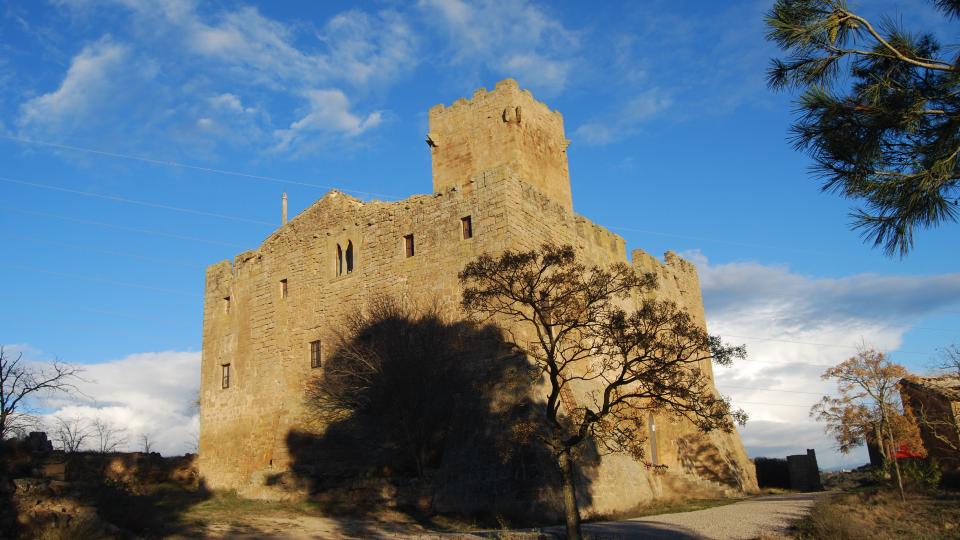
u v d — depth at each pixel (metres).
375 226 38.56
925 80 11.16
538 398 29.83
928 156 10.77
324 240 40.91
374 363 32.97
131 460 41.28
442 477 30.05
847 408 34.16
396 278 36.72
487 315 32.25
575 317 21.62
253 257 44.50
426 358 32.25
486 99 39.31
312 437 37.31
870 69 11.44
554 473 28.06
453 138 39.97
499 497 28.28
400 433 32.22
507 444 28.81
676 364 21.33
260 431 40.41
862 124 11.18
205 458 42.94
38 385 36.94
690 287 54.88
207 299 46.75
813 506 29.62
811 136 11.45
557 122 42.06
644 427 39.38
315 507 29.81
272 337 41.81
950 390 35.19
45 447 37.47
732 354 20.70
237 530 24.19
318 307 39.94
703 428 21.02
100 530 19.09
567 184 41.66
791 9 11.31
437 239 35.72
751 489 46.00
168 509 27.64
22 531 17.69
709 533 23.66
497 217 33.81
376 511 29.14
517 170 37.38
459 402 31.78
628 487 33.09
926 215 10.60
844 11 11.12
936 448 35.47
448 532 25.17
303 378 39.34
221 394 43.56
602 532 23.84
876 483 40.38
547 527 25.66
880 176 11.02
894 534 22.81
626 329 21.59
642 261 47.31
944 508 26.89
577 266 22.31
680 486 39.88
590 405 33.16
